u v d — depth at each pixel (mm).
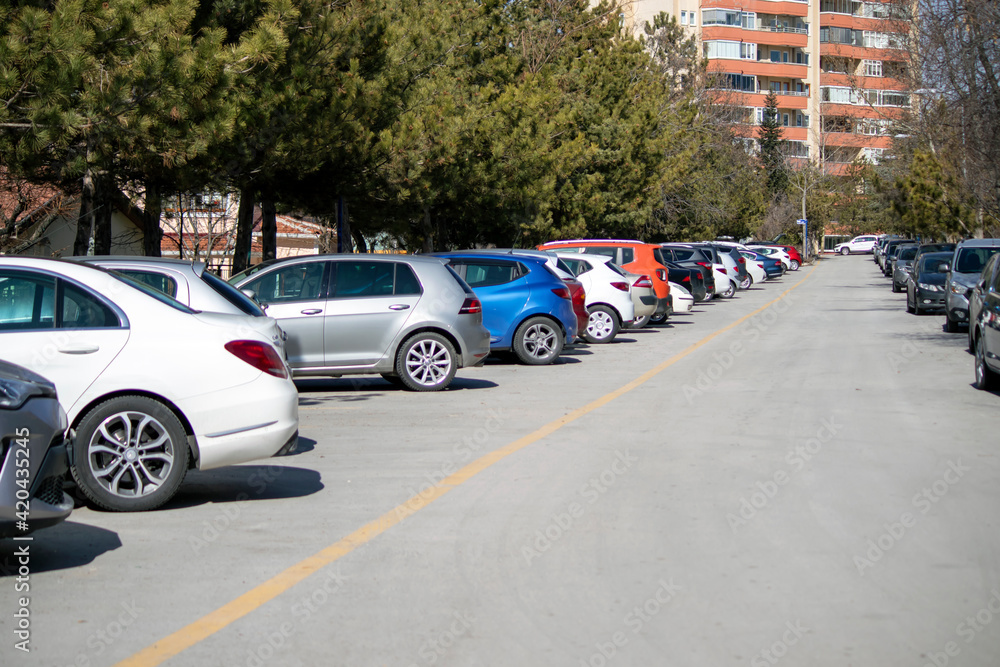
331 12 16172
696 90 59219
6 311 6684
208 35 12672
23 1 12047
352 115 17000
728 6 94438
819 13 98312
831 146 91000
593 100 38688
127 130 12258
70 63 11312
